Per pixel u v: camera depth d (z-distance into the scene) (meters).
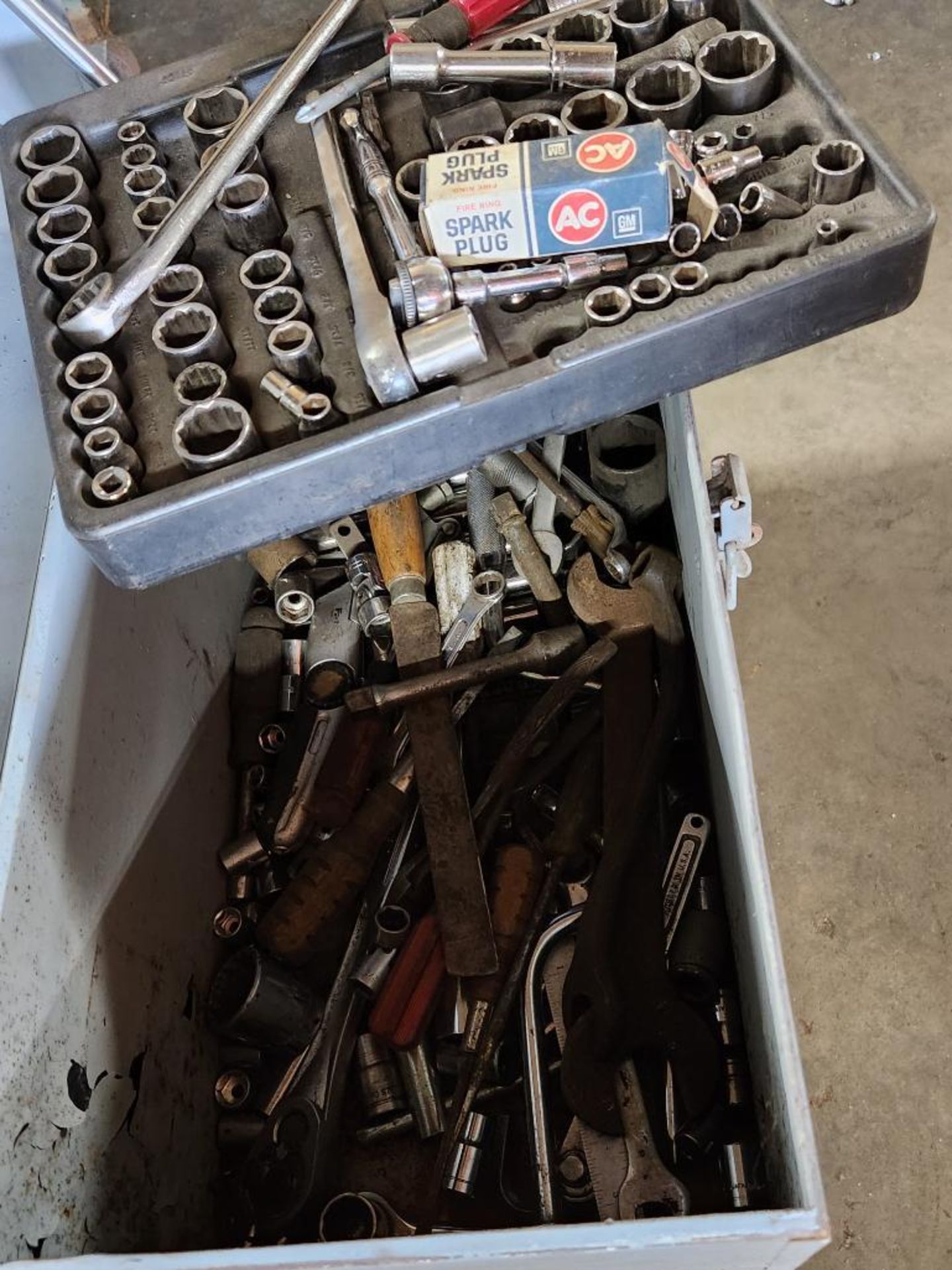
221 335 0.78
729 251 0.76
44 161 0.90
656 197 0.74
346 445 0.71
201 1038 1.05
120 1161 0.88
